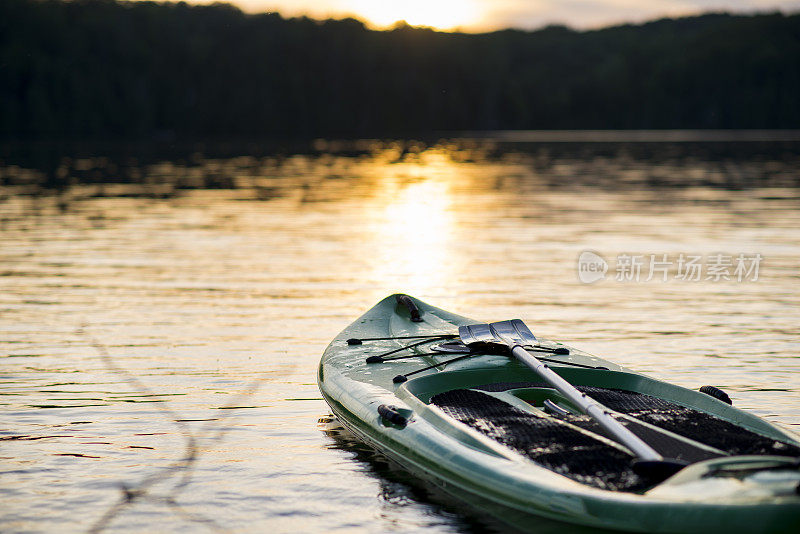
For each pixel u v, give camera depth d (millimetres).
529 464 4074
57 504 4539
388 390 5250
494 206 21031
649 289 10742
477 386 5320
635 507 3557
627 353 7621
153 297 10047
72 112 85250
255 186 27281
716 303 9914
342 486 4816
